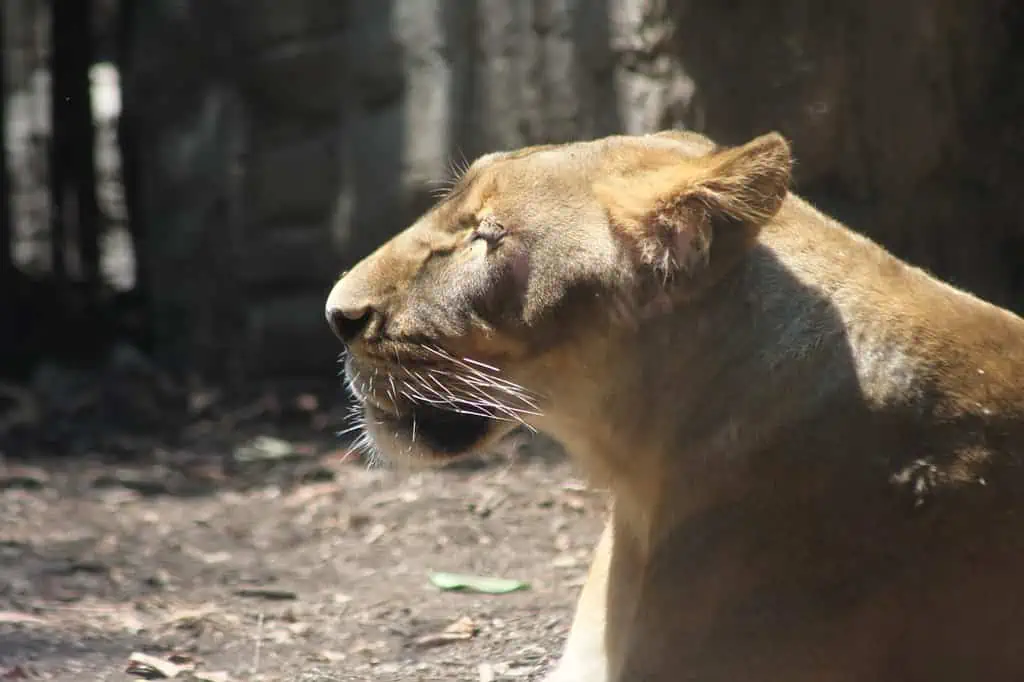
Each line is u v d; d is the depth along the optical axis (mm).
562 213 6297
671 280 6082
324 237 18219
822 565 5887
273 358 18547
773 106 14641
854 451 5895
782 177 5844
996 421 5910
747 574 5980
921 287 6238
